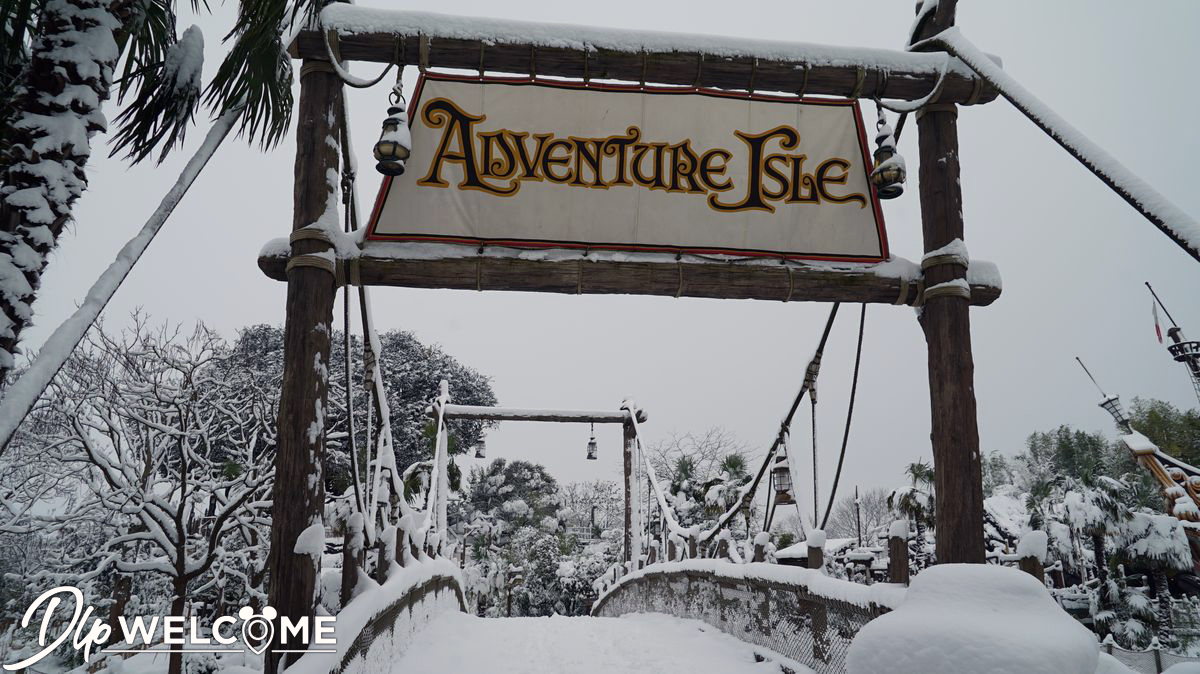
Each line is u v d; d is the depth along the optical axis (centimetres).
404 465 2975
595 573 3014
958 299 581
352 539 536
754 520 2369
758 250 594
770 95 618
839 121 620
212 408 1605
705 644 761
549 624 938
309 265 518
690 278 581
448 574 1090
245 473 1359
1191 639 1669
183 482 1259
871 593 487
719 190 600
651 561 1411
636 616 1134
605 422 1786
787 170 610
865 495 5475
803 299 597
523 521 3562
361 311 604
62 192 360
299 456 483
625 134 598
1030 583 313
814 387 734
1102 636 1688
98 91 381
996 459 5538
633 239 584
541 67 582
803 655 605
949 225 594
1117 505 1761
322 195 534
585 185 586
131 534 1222
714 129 608
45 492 1395
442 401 1705
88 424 1289
